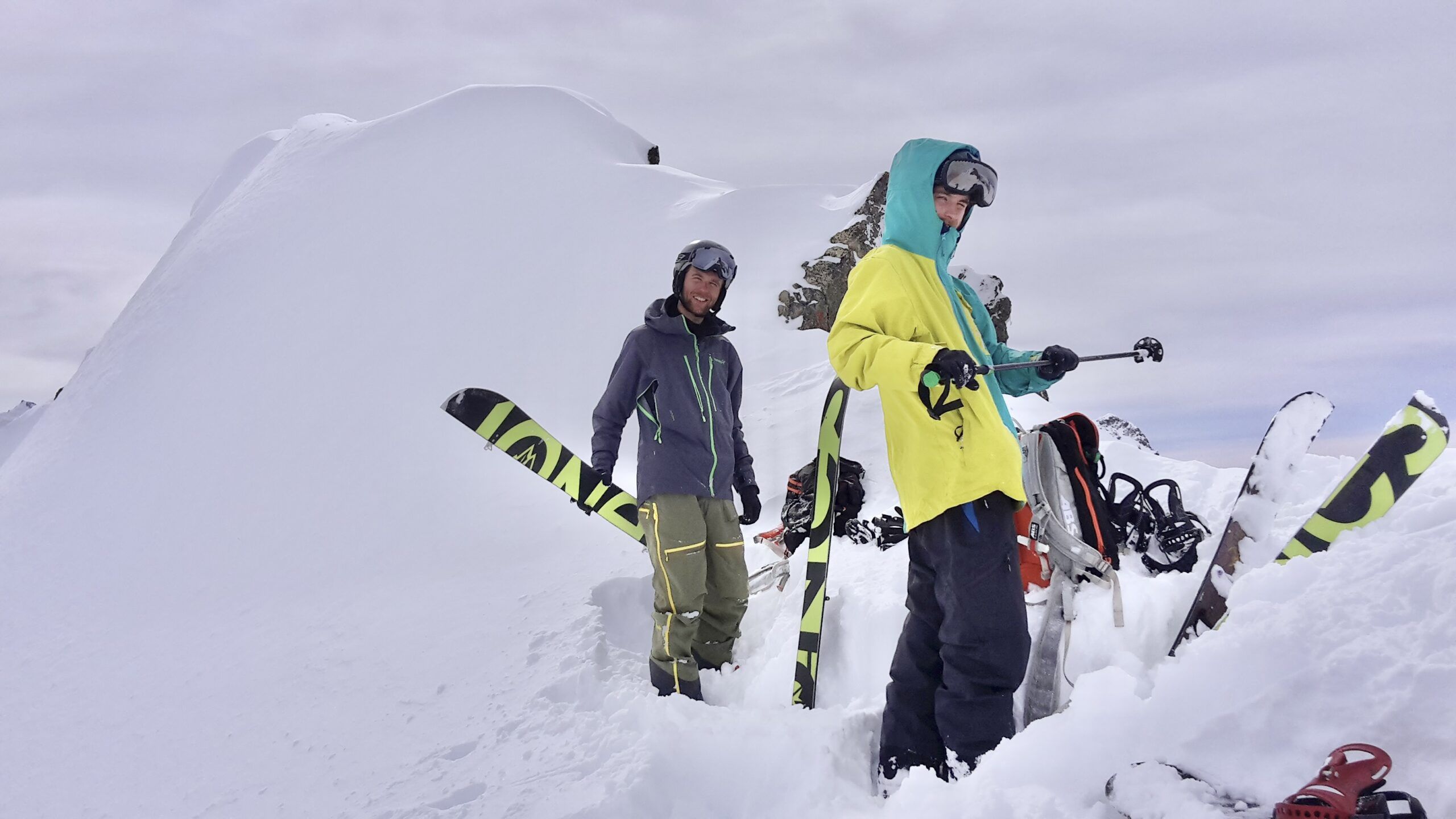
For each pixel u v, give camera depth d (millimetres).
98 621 8234
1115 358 2404
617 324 10938
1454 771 1425
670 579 3049
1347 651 1692
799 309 9992
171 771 3760
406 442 9633
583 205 13984
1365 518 2291
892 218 2414
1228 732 1682
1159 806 1582
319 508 8984
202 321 15469
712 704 3225
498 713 3133
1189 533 2867
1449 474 2459
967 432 2158
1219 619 2312
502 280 12562
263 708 4141
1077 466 2463
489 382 10500
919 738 2260
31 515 12750
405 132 17594
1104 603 2590
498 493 7926
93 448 13891
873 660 3037
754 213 12180
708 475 3186
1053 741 1888
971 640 2102
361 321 12797
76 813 3699
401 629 4742
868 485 4621
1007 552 2131
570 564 5414
